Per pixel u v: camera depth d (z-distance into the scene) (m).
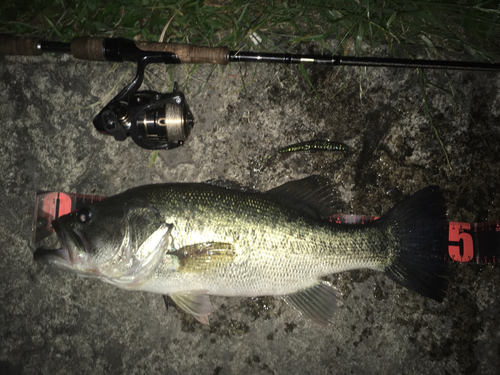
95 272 0.43
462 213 0.53
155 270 0.44
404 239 0.48
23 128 0.52
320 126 0.53
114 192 0.52
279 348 0.52
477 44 0.54
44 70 0.52
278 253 0.45
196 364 0.52
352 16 0.51
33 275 0.52
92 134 0.52
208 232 0.43
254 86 0.53
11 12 0.51
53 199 0.52
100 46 0.46
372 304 0.53
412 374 0.52
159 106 0.43
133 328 0.52
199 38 0.52
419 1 0.51
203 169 0.52
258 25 0.50
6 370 0.52
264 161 0.52
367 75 0.53
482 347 0.53
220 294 0.45
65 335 0.52
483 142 0.53
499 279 0.53
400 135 0.53
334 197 0.48
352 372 0.52
